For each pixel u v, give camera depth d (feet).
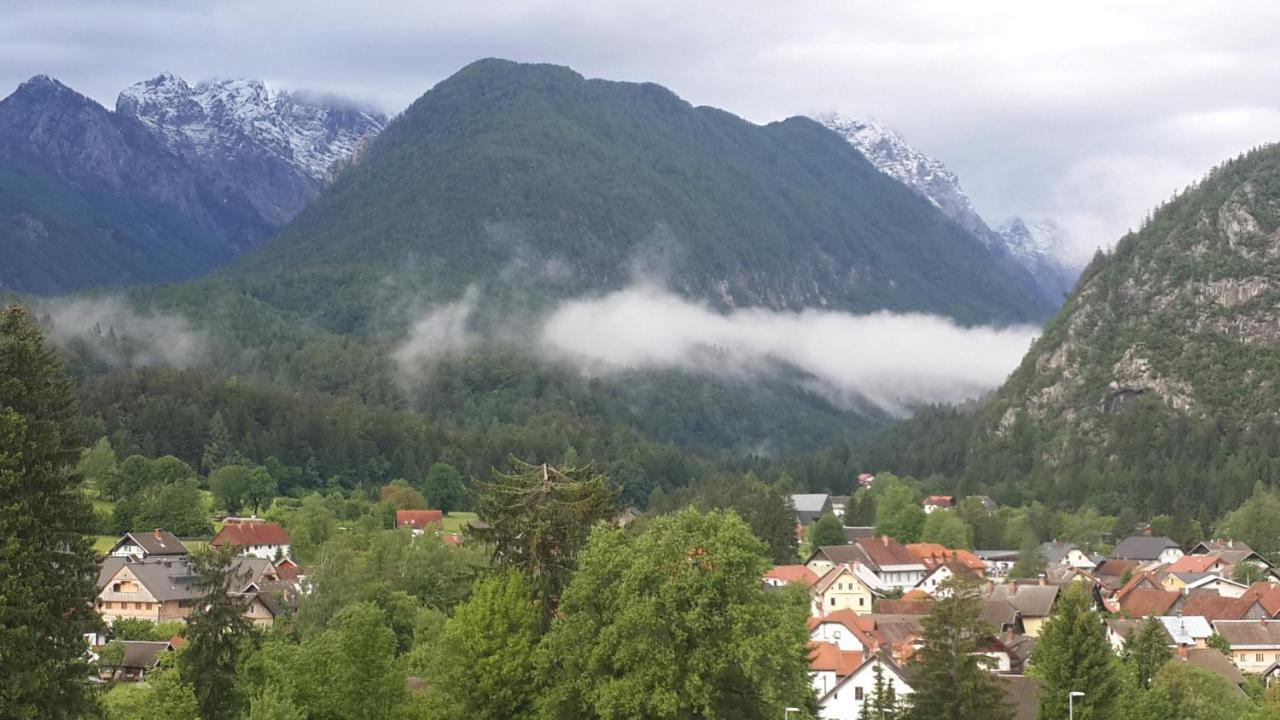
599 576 342.44
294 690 353.72
